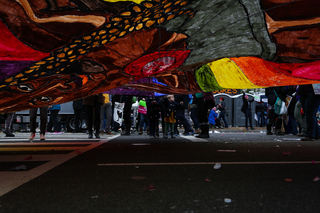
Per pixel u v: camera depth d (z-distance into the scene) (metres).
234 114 20.41
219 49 4.17
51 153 4.77
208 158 4.04
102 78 4.28
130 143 6.84
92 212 1.71
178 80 6.62
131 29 3.16
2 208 1.77
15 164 3.54
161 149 5.34
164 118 8.66
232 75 5.88
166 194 2.10
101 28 2.98
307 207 1.80
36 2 2.54
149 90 7.61
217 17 3.30
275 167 3.27
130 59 3.83
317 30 3.62
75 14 2.75
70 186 2.36
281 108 10.00
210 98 8.09
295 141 7.22
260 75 5.53
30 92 4.03
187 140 7.77
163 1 2.76
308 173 2.91
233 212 1.70
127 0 2.68
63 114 13.91
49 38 2.94
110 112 11.37
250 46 4.16
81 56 3.44
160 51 3.87
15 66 3.29
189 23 3.31
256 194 2.10
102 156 4.32
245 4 3.10
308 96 7.20
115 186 2.36
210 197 2.02
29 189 2.25
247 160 3.83
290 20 3.43
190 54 4.22
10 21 2.66
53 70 3.57
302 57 4.32
